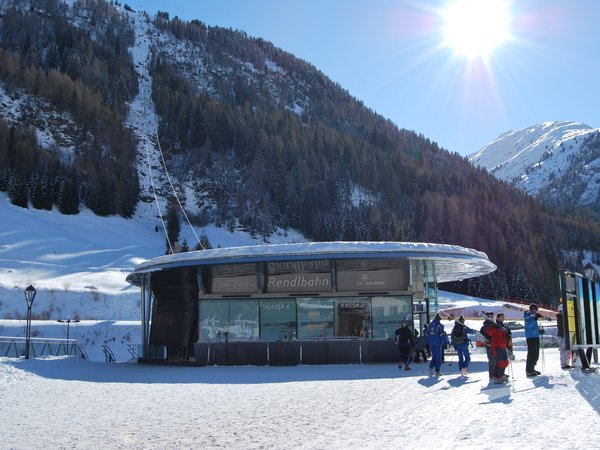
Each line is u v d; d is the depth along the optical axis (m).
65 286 60.81
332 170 154.00
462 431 7.99
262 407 11.21
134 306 57.00
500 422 8.47
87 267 74.69
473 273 29.70
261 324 23.25
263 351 22.64
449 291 97.94
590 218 188.25
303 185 141.75
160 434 8.84
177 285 25.62
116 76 183.25
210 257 23.05
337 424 9.17
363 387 13.87
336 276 22.91
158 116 171.50
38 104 148.75
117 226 111.56
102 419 10.36
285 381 15.95
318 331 22.80
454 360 22.52
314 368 20.28
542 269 106.88
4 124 120.75
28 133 122.00
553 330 36.75
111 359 30.41
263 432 8.75
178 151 156.38
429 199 133.88
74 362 23.05
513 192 183.50
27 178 112.44
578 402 9.86
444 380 14.77
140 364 24.66
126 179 126.31
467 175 181.75
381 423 9.05
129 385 15.90
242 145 158.62
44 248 84.31
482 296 96.81
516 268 103.12
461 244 117.50
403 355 18.75
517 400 10.48
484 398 11.05
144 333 26.52
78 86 157.12
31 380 17.06
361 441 7.76
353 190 155.88
